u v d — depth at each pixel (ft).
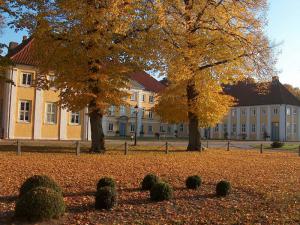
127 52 75.77
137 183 44.27
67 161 63.05
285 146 142.00
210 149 111.96
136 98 246.06
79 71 74.08
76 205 33.04
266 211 33.40
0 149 83.35
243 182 47.50
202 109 95.96
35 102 135.23
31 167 53.83
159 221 29.60
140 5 74.84
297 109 253.03
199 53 84.02
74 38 72.79
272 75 91.81
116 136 225.97
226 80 92.89
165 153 88.22
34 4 76.23
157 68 79.97
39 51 75.72
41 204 27.27
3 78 82.33
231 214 32.37
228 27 89.76
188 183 42.32
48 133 137.28
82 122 143.13
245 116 261.44
